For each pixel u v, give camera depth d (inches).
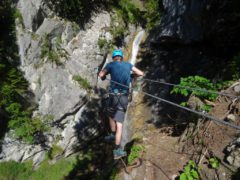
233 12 369.1
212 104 242.2
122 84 199.2
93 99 434.3
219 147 202.1
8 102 395.9
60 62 421.7
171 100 397.4
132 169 222.5
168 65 446.0
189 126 238.8
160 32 471.5
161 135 273.0
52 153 419.5
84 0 435.5
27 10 403.2
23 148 417.1
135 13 494.3
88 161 412.5
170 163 215.3
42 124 413.7
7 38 404.2
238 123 212.2
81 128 426.9
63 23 423.8
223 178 180.2
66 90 420.8
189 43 440.8
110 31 460.4
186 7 438.3
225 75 317.4
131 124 396.2
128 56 474.0
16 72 406.9
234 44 392.5
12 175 404.8
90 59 439.5
